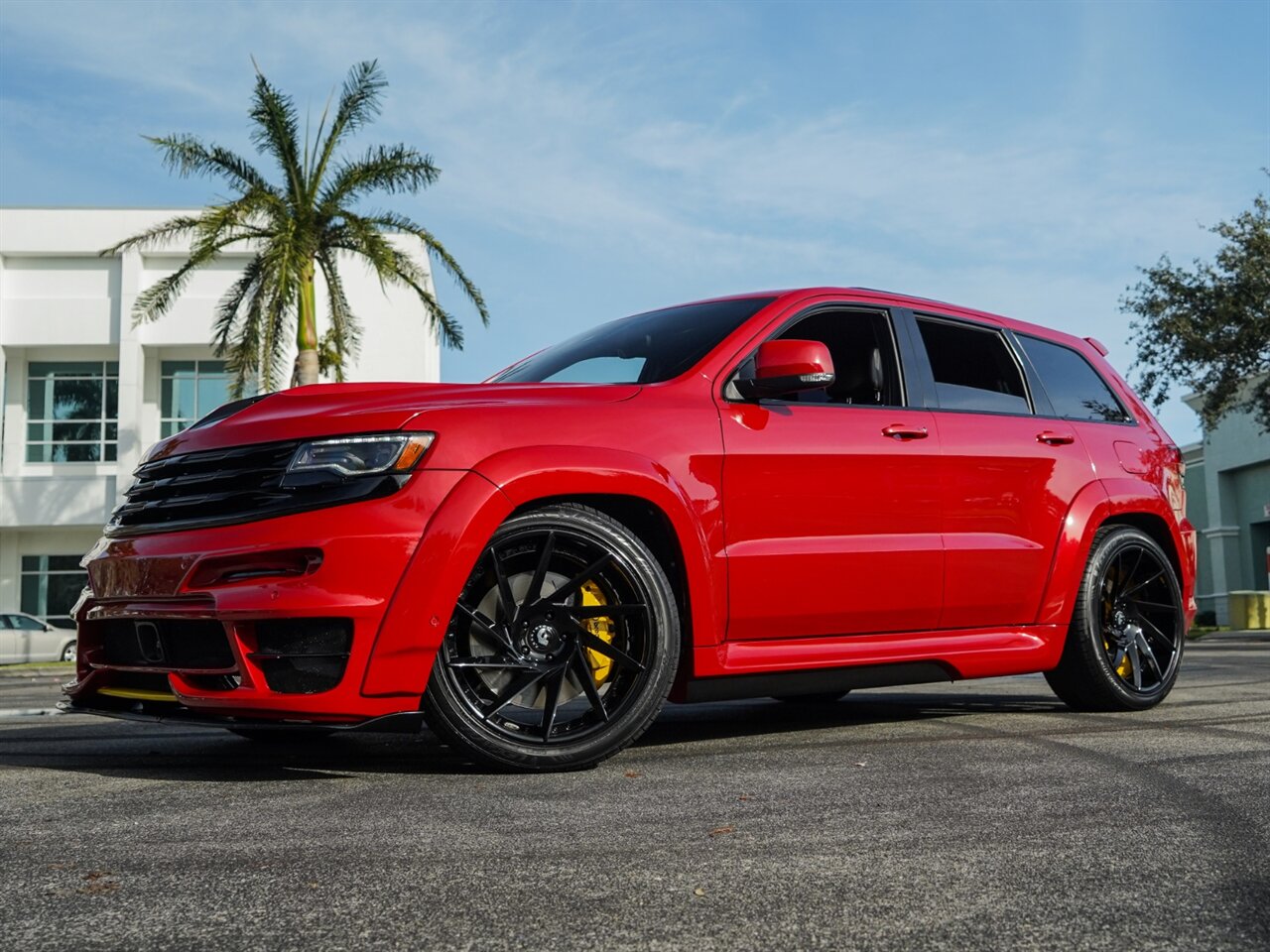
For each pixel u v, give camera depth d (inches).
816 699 205.9
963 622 159.8
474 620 118.3
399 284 802.2
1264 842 81.4
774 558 137.5
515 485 118.9
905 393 159.5
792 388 136.6
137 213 1178.0
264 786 109.7
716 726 162.1
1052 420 178.1
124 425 1154.0
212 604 113.7
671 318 158.2
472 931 61.6
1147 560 187.0
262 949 59.2
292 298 752.3
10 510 1152.8
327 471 114.4
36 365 1206.3
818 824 88.5
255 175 756.0
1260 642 685.3
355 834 86.0
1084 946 58.7
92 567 128.4
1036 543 167.8
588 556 126.0
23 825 90.7
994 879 71.6
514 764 118.6
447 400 123.4
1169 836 83.4
